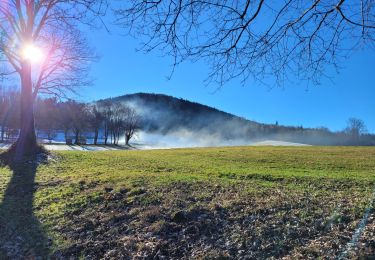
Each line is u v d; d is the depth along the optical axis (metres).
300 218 10.12
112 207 12.48
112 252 9.50
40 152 24.80
